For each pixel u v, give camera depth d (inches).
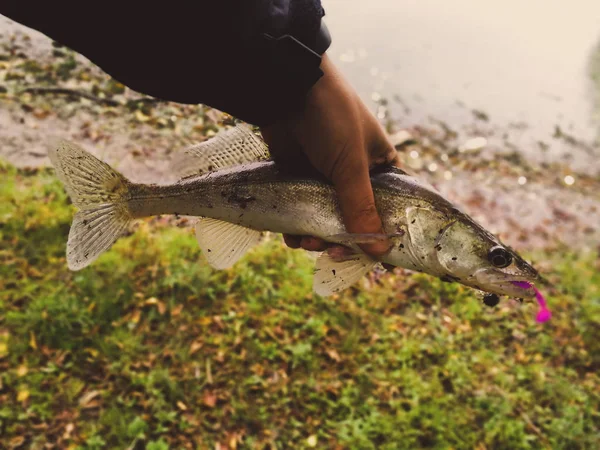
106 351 27.6
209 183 13.5
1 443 23.6
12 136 32.9
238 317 30.9
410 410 29.5
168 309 30.1
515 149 61.8
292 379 29.3
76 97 33.6
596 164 63.3
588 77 80.0
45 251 30.8
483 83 71.9
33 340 27.1
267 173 13.4
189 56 8.8
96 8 8.2
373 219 12.5
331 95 11.0
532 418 31.3
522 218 51.3
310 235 13.4
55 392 25.8
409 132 58.7
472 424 29.9
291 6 9.1
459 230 12.8
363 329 33.0
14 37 34.3
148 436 25.4
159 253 31.9
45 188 33.1
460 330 34.9
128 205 13.4
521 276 12.9
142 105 31.4
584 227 52.5
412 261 13.1
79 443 24.4
